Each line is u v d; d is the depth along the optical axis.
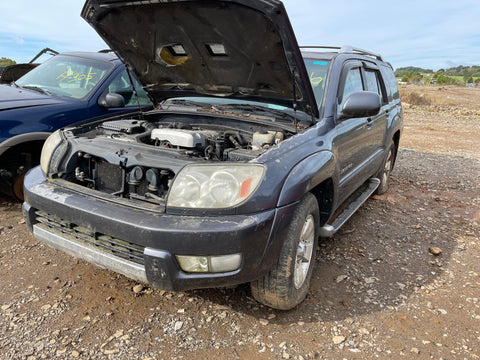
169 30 2.77
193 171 2.20
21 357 2.13
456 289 3.04
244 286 2.93
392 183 6.12
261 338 2.38
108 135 3.13
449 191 5.79
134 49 3.13
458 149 9.64
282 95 2.96
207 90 3.37
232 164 2.22
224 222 2.07
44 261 3.16
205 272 2.12
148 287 2.86
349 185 3.60
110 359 2.16
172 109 3.62
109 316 2.52
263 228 2.14
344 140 3.20
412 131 12.82
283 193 2.26
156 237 2.05
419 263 3.46
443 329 2.54
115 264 2.24
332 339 2.39
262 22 2.33
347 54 3.71
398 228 4.24
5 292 2.72
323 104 3.11
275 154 2.38
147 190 2.49
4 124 3.83
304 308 2.70
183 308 2.63
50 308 2.56
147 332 2.38
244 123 3.15
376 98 2.96
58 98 4.48
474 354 2.32
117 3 2.62
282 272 2.38
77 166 2.82
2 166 4.04
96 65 5.07
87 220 2.28
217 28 2.55
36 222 2.69
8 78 6.53
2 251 3.28
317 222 2.79
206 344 2.30
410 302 2.84
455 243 3.91
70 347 2.23
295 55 2.42
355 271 3.26
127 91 5.14
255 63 2.74
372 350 2.31
